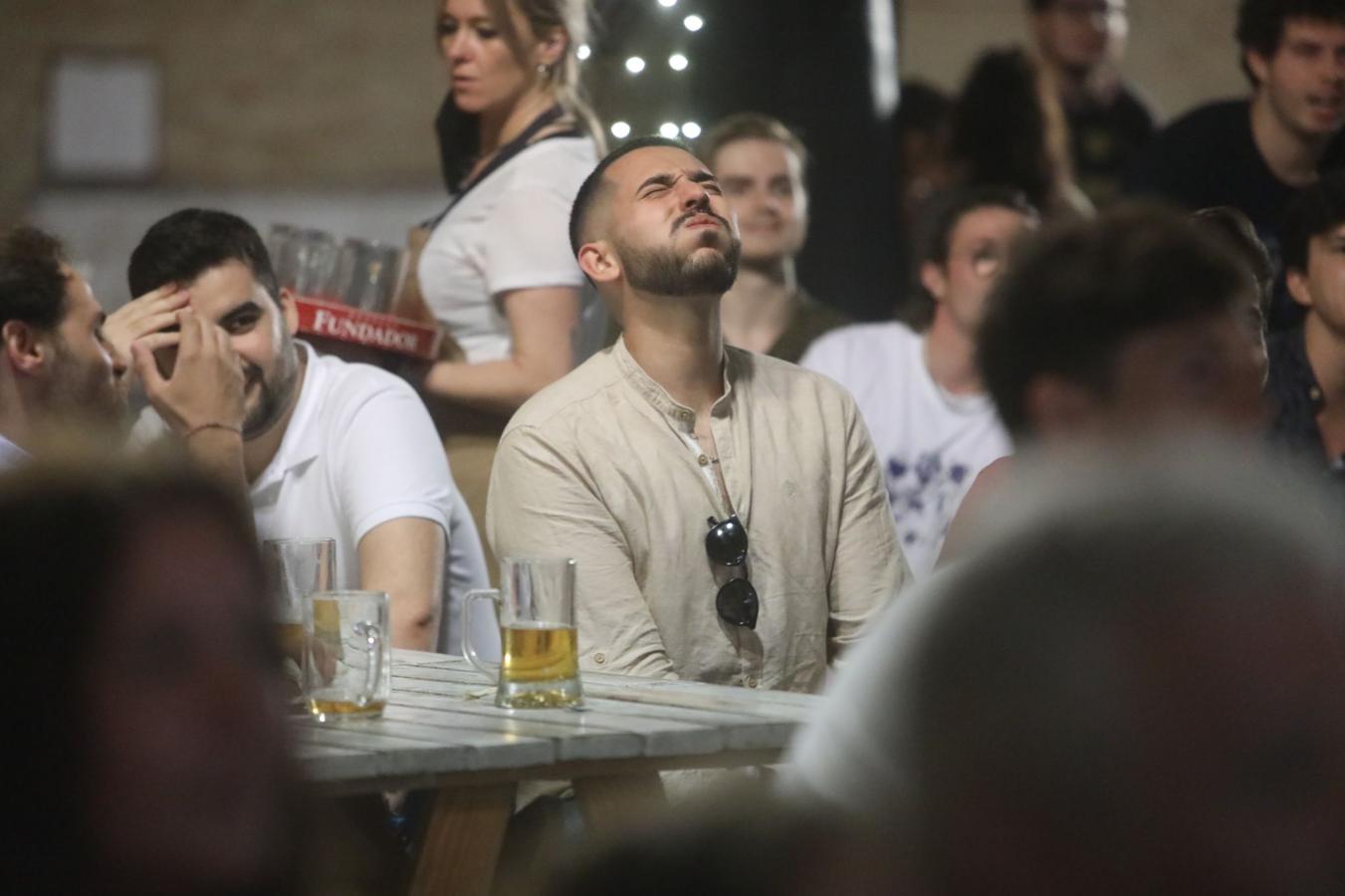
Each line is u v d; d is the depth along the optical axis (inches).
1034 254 82.9
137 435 239.5
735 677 207.5
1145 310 79.4
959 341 321.4
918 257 330.6
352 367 246.4
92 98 716.7
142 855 53.0
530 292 280.1
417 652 206.4
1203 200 350.0
